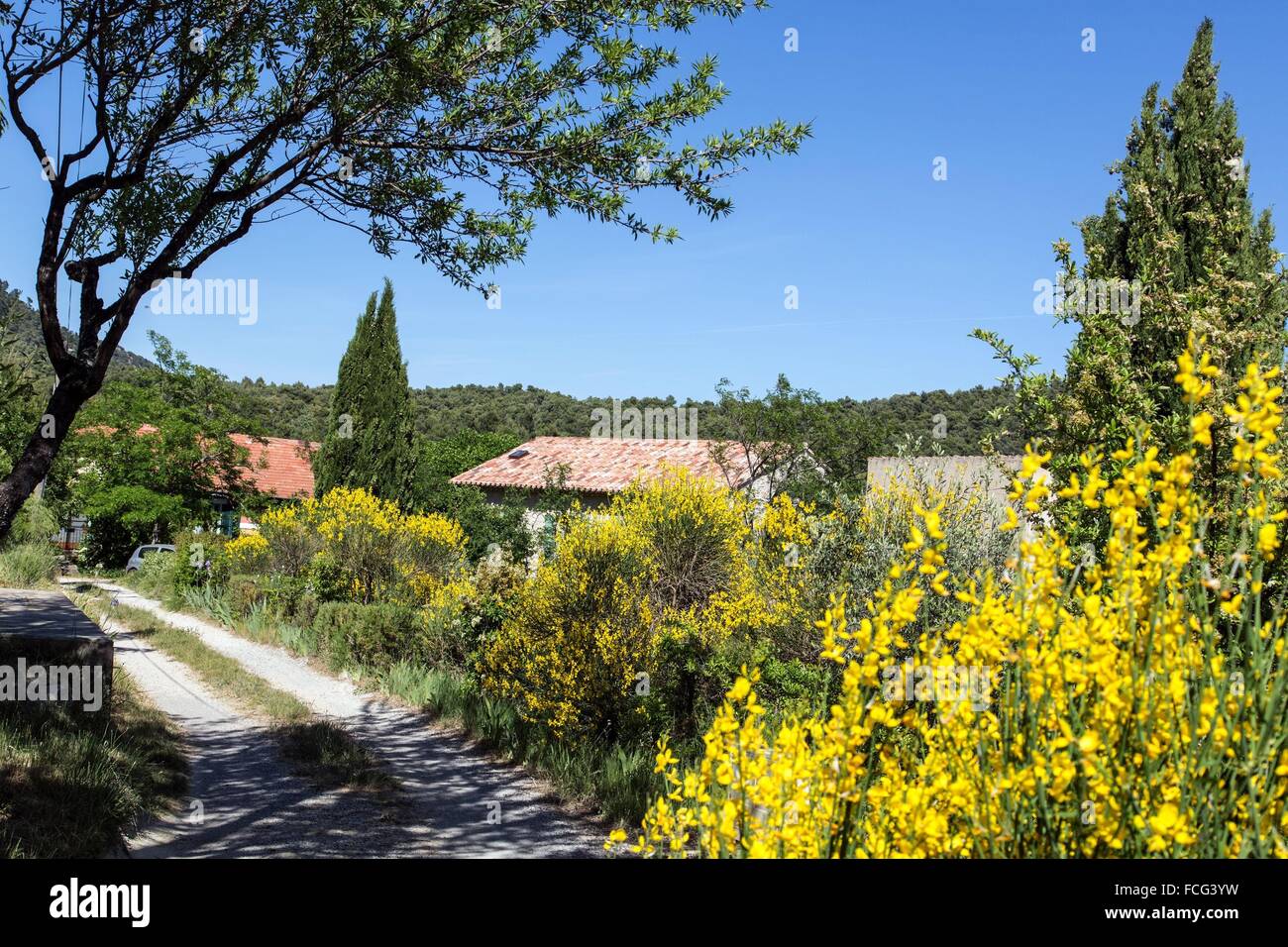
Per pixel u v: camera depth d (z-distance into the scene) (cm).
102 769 627
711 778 250
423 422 6225
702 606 1140
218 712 1004
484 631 1106
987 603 235
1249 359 509
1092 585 237
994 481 768
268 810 658
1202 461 422
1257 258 674
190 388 2897
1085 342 520
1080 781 217
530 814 679
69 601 1227
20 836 500
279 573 1823
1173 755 210
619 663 852
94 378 474
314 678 1245
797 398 2386
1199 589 238
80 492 2853
